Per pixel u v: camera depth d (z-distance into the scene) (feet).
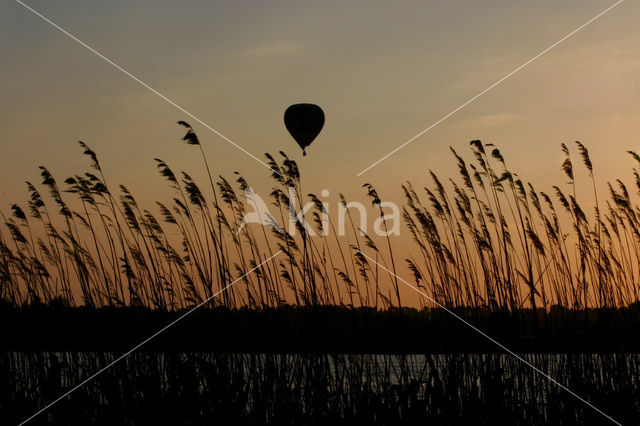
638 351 34.73
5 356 36.11
